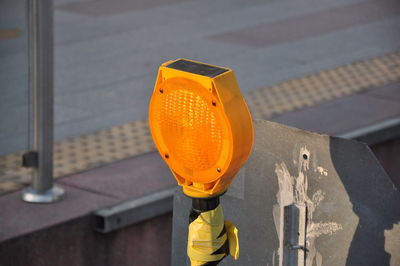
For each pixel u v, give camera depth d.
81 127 7.57
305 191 2.91
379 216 2.74
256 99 8.38
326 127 7.56
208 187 2.67
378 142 7.51
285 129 2.91
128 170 6.59
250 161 3.03
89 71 9.19
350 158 2.78
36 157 5.86
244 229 3.11
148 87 8.74
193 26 11.08
